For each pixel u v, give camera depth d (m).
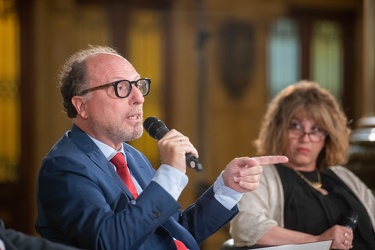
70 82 5.54
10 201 18.02
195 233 5.96
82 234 4.91
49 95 18.03
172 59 19.19
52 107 18.06
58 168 5.21
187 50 19.14
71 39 18.23
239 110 19.45
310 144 7.15
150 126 5.57
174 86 19.19
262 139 7.41
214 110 19.17
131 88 5.45
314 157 7.23
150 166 6.21
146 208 4.95
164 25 19.17
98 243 4.86
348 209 7.07
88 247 4.89
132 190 5.56
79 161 5.26
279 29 20.44
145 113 19.03
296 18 20.67
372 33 12.02
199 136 14.77
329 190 7.24
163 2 19.12
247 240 6.74
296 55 20.67
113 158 5.59
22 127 17.98
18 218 18.06
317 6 20.80
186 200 18.25
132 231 4.89
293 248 5.37
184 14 19.05
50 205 5.14
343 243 6.60
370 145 9.78
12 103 17.89
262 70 19.69
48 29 17.95
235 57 19.33
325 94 7.35
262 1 19.41
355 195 7.23
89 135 5.57
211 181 19.08
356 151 9.68
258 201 6.98
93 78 5.43
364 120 11.34
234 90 19.38
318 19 20.94
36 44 17.84
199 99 14.69
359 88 21.34
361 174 9.59
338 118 7.28
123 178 5.57
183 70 19.17
